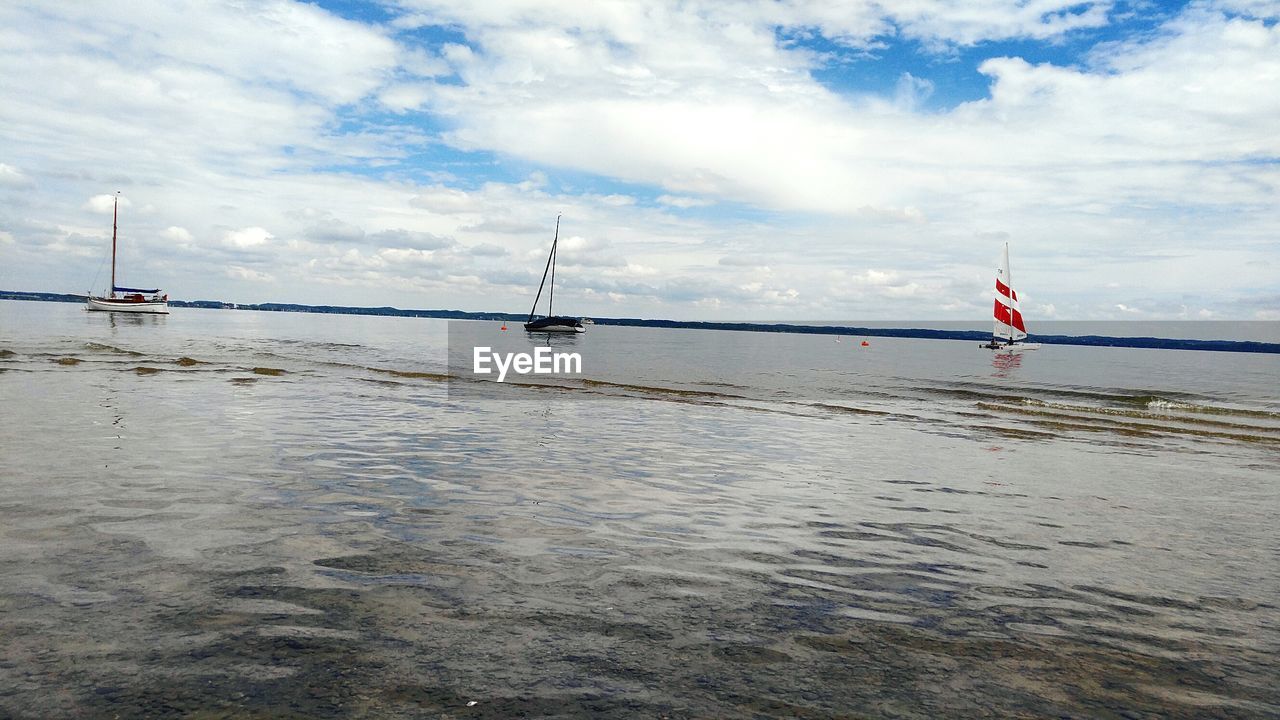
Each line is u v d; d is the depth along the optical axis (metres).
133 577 4.87
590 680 3.51
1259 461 13.97
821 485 9.80
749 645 4.07
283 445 11.26
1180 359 96.75
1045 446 15.28
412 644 3.88
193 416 14.22
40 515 6.52
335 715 3.04
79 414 13.94
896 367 57.69
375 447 11.49
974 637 4.34
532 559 5.69
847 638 4.24
